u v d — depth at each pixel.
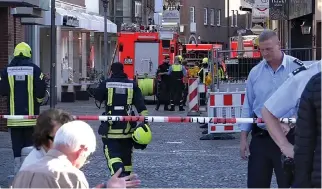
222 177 16.44
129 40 49.16
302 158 6.83
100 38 62.09
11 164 18.38
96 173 17.02
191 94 33.09
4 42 27.56
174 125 30.41
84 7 56.91
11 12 27.92
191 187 15.12
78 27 47.41
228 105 24.08
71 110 39.31
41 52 48.22
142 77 48.47
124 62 49.06
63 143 7.01
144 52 49.16
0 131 26.80
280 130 8.20
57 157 7.00
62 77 50.28
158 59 49.06
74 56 53.56
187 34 102.25
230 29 117.06
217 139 24.64
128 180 7.89
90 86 49.66
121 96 13.55
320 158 6.68
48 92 40.19
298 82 8.11
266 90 10.31
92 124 30.95
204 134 25.47
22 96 15.88
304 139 6.83
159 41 49.09
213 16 111.94
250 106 10.56
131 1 74.12
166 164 18.53
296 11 40.09
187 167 18.00
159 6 82.56
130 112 13.62
